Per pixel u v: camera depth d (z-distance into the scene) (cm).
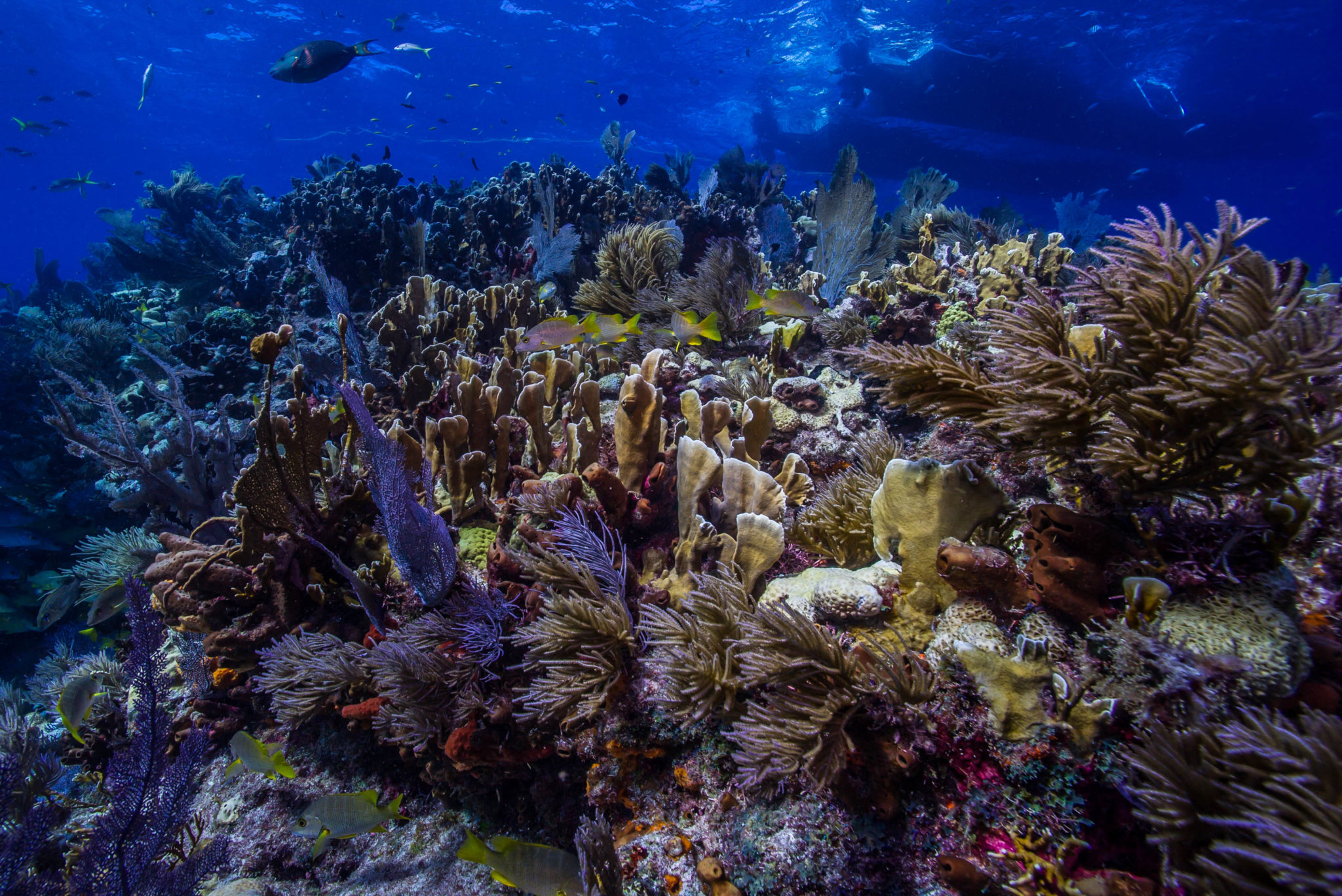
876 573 252
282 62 799
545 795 293
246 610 355
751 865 209
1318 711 147
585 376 393
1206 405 175
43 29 4862
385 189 895
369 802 282
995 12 2533
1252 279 184
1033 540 213
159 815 281
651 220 940
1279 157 3525
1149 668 175
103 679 466
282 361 648
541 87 4894
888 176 3575
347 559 364
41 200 10275
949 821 188
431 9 4056
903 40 2817
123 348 995
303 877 321
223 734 365
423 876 300
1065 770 177
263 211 1220
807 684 203
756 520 272
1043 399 207
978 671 184
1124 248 211
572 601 254
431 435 380
